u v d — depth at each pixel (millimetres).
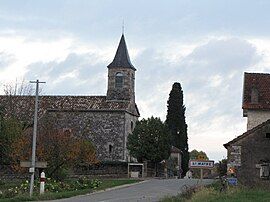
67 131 47594
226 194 25406
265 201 21844
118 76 71500
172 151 76375
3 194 31984
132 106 72125
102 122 69062
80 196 32688
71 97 71688
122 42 73000
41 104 68188
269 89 47562
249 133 38125
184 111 81438
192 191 29781
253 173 37688
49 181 40062
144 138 63250
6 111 58188
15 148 44844
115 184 44438
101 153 68438
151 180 52906
